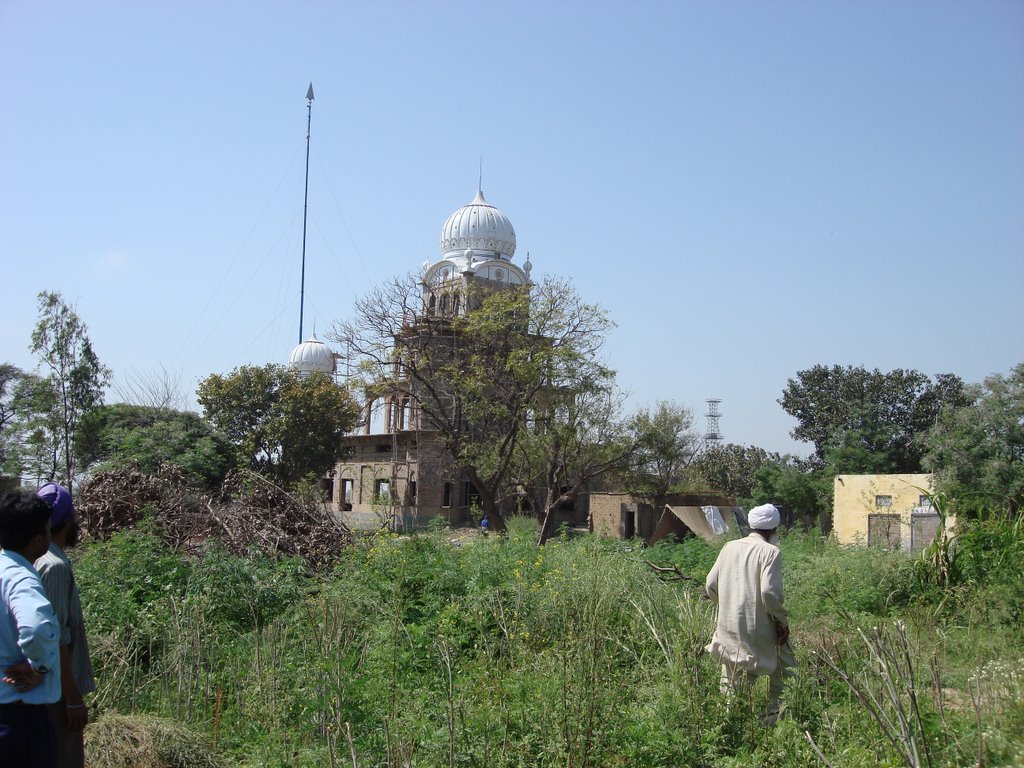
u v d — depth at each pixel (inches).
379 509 638.5
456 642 319.9
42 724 172.6
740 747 230.2
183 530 523.8
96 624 343.3
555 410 1284.4
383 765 219.6
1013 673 236.8
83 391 1154.7
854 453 2041.1
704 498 1497.3
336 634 301.3
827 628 388.2
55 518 205.9
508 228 2242.9
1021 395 1069.1
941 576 472.4
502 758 217.0
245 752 248.2
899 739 207.5
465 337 1393.9
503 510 1932.8
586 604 345.4
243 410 1828.2
